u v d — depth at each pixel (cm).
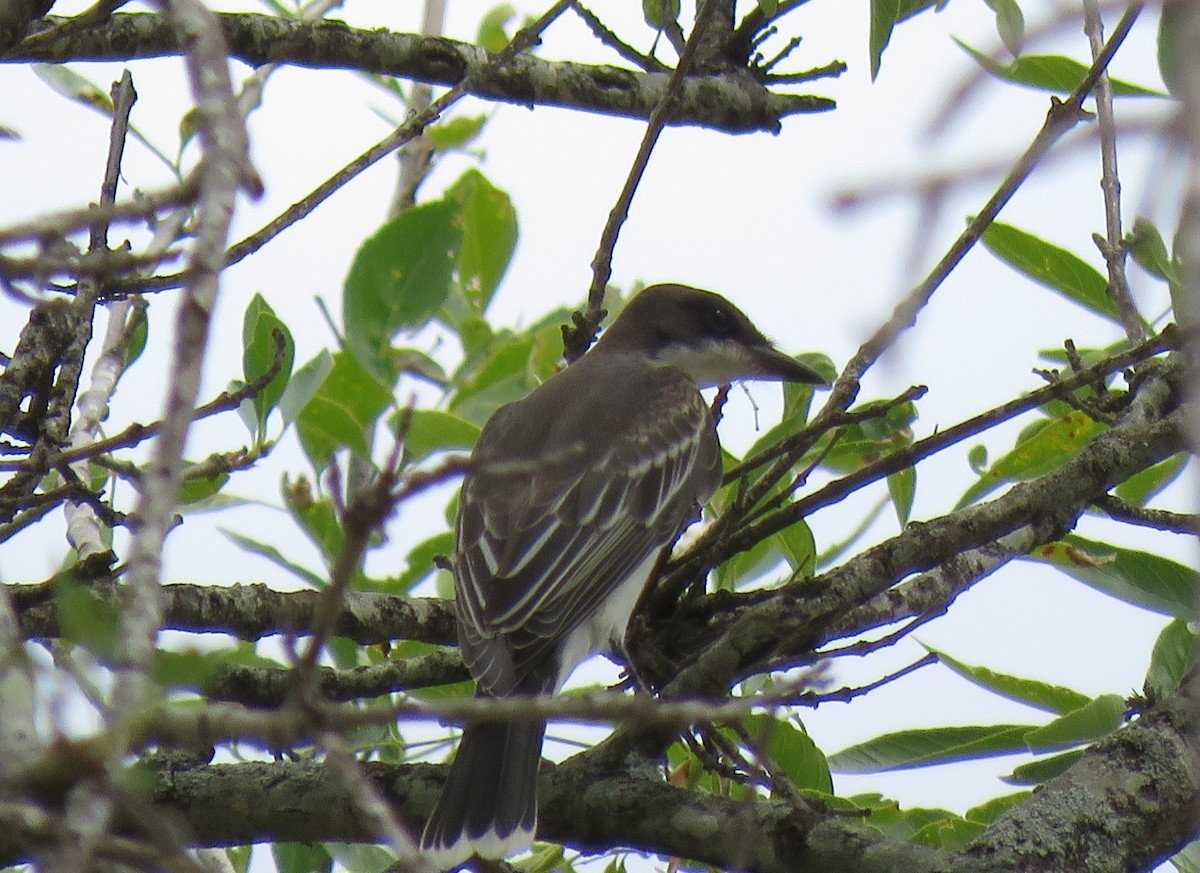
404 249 1054
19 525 852
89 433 1022
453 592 1145
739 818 776
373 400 1047
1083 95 861
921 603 971
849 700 858
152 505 419
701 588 1011
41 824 409
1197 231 267
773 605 862
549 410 1125
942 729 968
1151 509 986
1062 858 734
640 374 1180
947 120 307
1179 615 943
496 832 811
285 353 995
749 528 989
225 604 936
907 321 737
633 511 1075
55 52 985
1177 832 762
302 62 1089
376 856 1030
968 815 962
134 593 411
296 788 826
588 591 1029
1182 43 273
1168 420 967
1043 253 1068
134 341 1098
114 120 924
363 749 988
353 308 1052
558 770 833
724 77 1144
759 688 970
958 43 567
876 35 924
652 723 506
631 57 1041
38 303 552
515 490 1056
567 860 984
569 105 1136
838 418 948
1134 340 970
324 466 1059
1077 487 950
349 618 982
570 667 1018
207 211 448
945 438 938
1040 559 990
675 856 800
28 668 442
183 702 895
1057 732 891
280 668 926
